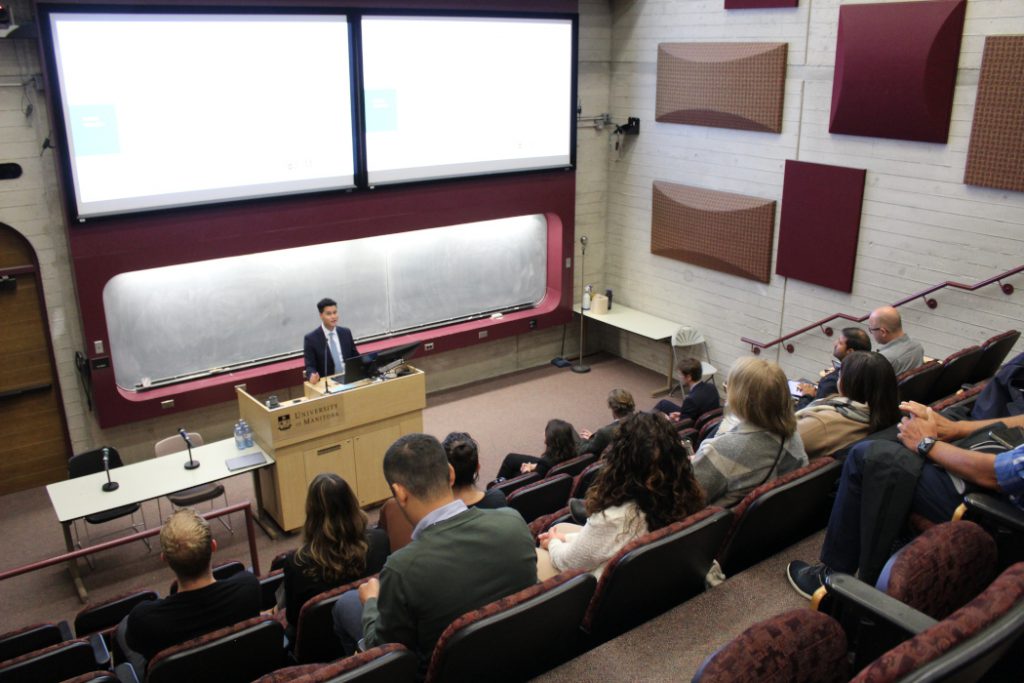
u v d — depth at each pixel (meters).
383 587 2.36
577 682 2.42
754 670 1.73
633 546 2.53
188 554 3.21
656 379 9.83
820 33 7.34
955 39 6.35
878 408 3.52
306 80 7.48
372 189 8.10
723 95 8.31
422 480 2.46
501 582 2.43
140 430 7.56
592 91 9.62
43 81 6.44
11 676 3.19
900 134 6.85
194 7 6.73
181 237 7.17
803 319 8.12
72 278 7.00
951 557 2.12
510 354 9.98
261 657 3.02
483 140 8.75
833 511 2.76
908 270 7.10
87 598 5.83
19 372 7.02
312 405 6.33
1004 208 6.34
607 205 10.18
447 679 2.26
